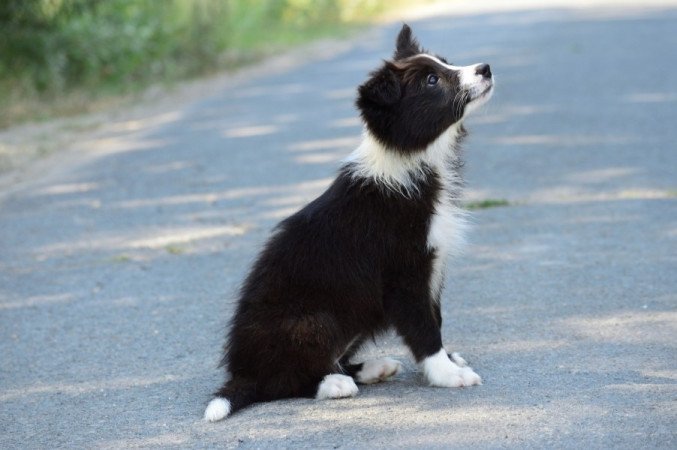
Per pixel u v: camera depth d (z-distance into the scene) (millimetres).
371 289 6273
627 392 5930
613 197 11000
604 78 18828
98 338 7629
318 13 31672
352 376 6469
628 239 9453
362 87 6375
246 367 6219
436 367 6305
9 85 18453
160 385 6629
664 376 6176
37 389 6684
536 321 7426
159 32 22016
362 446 5402
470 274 8695
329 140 14602
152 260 9594
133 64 20953
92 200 11914
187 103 18328
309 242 6270
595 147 13477
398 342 7266
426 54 6895
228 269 9219
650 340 6867
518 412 5734
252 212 11086
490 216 10492
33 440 5848
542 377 6289
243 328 6227
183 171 13141
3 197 12211
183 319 7969
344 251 6234
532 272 8641
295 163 13266
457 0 37062
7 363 7195
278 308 6172
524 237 9703
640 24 26984
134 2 22594
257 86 19953
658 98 16703
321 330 6156
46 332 7812
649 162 12516
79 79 20125
